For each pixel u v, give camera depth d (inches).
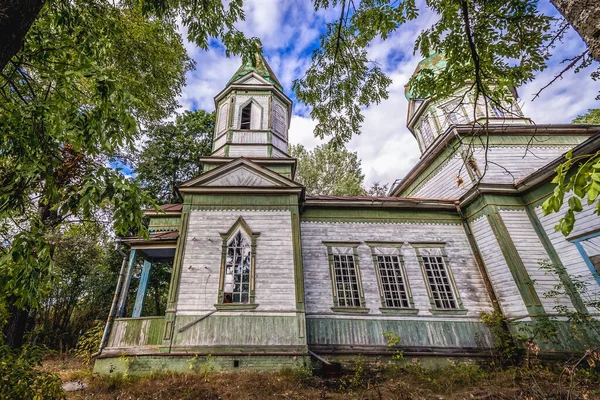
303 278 402.6
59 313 698.2
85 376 344.2
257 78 602.5
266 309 355.3
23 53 141.9
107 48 189.8
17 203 140.3
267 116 573.3
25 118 139.5
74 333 688.4
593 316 350.6
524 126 536.7
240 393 272.5
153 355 323.3
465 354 374.0
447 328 403.5
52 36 149.3
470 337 398.6
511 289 398.3
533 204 431.5
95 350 419.8
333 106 278.2
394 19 207.2
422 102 691.4
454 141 552.7
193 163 946.7
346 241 454.0
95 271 734.5
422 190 648.4
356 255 446.6
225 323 344.8
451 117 628.7
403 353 372.2
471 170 510.0
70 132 144.9
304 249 444.8
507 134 543.5
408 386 300.5
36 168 131.6
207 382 293.1
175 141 933.8
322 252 444.5
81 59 142.6
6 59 98.0
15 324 409.1
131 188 140.4
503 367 362.6
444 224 480.7
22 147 136.9
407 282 434.3
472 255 458.9
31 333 611.8
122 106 145.6
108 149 144.8
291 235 400.2
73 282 698.2
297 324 349.4
